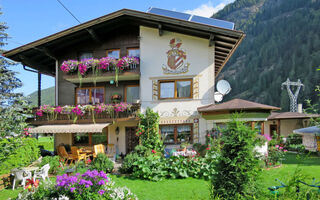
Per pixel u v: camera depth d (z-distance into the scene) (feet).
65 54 60.39
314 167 42.32
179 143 51.57
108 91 58.29
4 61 70.44
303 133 59.11
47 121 53.88
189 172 37.29
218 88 59.52
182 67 52.65
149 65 53.88
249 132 18.30
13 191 32.24
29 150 41.42
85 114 53.16
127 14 51.39
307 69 205.98
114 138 57.67
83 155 48.60
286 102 185.06
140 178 36.70
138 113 50.72
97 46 58.80
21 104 22.54
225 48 55.93
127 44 57.11
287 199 15.06
